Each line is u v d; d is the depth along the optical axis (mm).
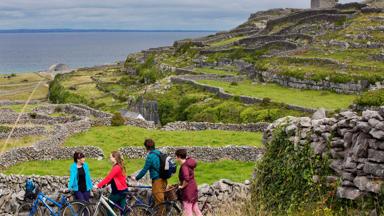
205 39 155500
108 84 126250
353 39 89875
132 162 38312
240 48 111875
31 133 47219
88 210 16797
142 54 159750
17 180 24078
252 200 17984
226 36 146375
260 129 47250
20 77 159375
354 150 15141
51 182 23609
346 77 69938
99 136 47062
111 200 16859
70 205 16891
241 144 40625
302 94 70750
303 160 16734
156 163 16828
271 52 104438
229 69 103812
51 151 39375
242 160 37000
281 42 106188
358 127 15141
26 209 17844
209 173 33438
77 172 17484
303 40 104438
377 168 14391
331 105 60406
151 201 17734
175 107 76188
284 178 17297
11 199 18609
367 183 14438
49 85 134250
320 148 16375
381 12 105438
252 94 71062
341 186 15258
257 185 18391
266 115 59000
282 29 119562
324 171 16031
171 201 16531
